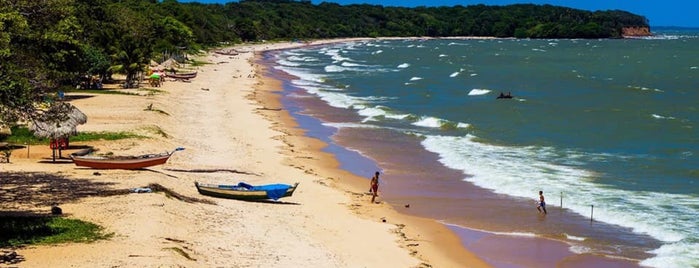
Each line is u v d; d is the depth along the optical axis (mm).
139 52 76250
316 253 23750
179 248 21734
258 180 34406
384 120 57188
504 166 38906
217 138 46031
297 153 42781
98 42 75125
